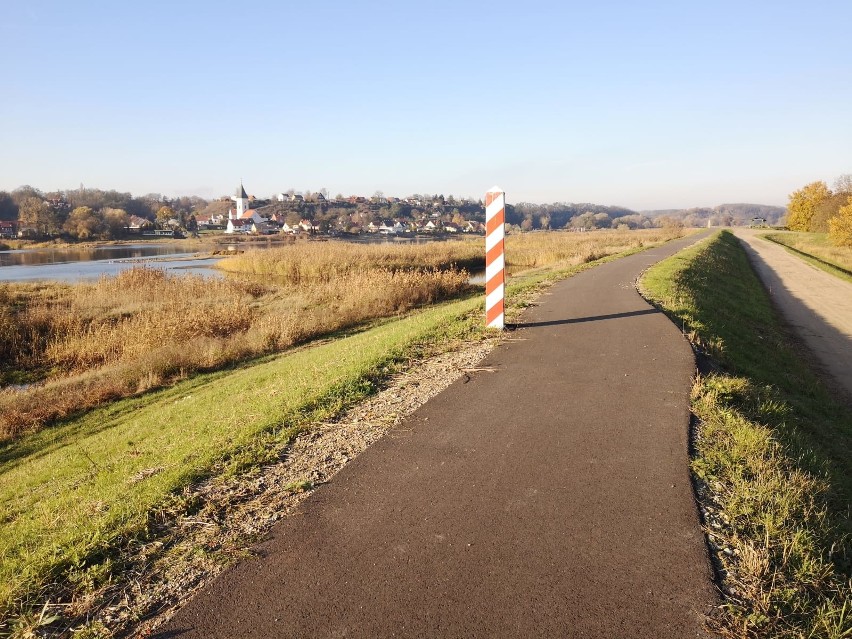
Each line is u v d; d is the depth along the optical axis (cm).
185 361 1323
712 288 1855
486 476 380
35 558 314
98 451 738
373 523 326
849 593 262
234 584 275
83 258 6531
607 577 270
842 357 1438
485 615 246
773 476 374
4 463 862
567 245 4759
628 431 452
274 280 3294
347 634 238
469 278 2942
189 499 366
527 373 629
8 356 1608
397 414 514
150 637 241
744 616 244
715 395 547
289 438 469
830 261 4369
